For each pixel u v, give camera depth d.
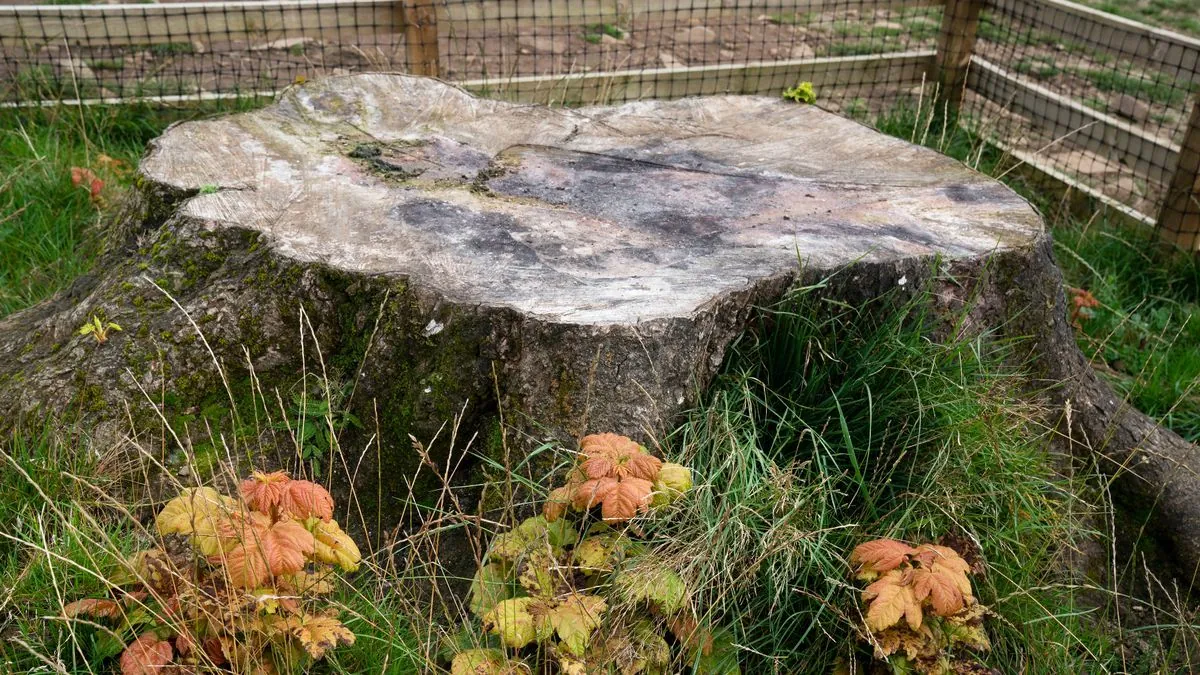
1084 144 5.45
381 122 3.64
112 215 3.93
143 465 2.59
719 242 2.85
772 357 2.69
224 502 2.21
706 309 2.47
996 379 2.84
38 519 2.36
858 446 2.64
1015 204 3.20
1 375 2.91
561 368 2.42
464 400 2.51
